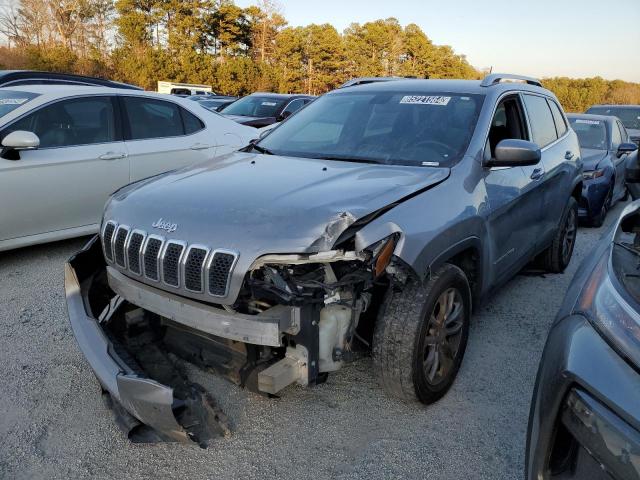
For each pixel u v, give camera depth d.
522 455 2.77
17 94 5.67
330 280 2.65
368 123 3.95
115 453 2.77
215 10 60.25
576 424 1.70
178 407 2.39
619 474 1.56
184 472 2.63
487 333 4.14
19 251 5.79
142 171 6.03
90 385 3.34
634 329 1.75
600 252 2.42
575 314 2.02
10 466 2.65
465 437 2.90
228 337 2.51
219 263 2.51
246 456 2.74
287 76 63.50
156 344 3.15
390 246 2.57
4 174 5.03
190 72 47.41
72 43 57.38
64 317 4.25
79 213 5.60
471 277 3.44
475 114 3.78
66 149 5.48
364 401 3.20
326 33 67.38
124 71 45.44
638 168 3.25
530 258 4.55
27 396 3.21
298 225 2.51
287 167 3.39
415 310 2.81
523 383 3.44
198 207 2.77
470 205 3.21
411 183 3.03
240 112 12.80
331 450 2.79
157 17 55.88
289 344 2.68
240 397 3.21
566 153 5.10
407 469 2.66
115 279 2.98
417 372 2.88
